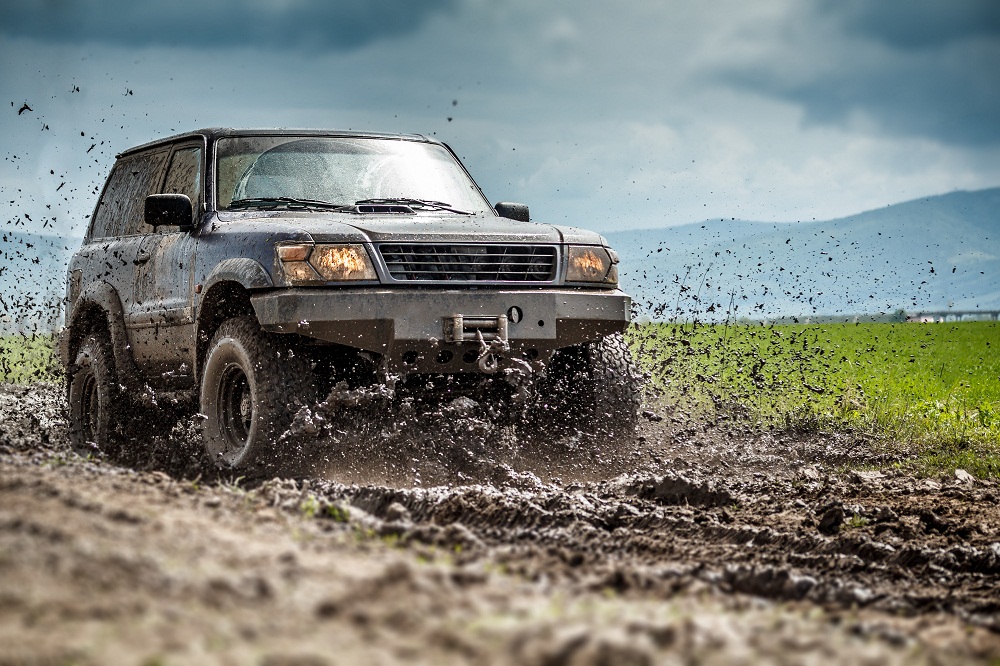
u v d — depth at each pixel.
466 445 10.52
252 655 3.69
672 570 6.23
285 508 7.35
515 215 12.46
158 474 8.04
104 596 4.17
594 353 11.23
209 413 10.80
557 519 8.00
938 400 17.36
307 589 4.58
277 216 11.11
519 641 3.93
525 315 10.20
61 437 13.71
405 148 12.48
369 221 10.50
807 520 8.54
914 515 9.17
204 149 11.98
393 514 8.12
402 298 9.88
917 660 4.29
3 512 5.13
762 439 13.45
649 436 12.94
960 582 6.81
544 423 11.21
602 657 3.76
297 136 12.26
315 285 9.89
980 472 12.09
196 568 4.68
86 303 13.47
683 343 13.34
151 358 12.24
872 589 6.42
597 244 10.91
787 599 6.05
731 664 3.89
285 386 10.06
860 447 13.66
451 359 10.11
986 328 57.84
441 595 4.54
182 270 11.40
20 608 3.97
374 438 10.20
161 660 3.56
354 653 3.80
